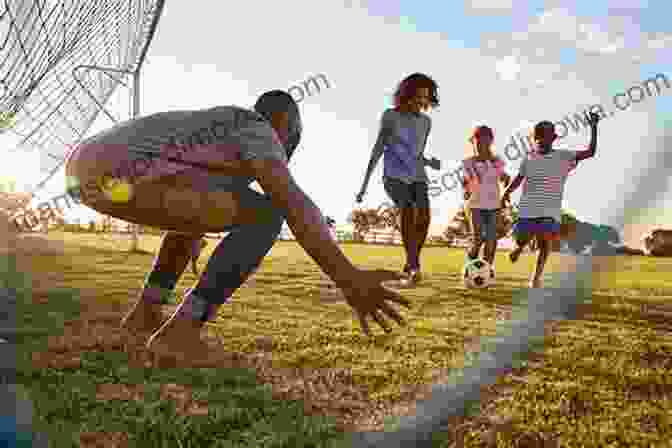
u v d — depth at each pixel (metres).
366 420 1.35
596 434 1.43
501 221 5.12
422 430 1.02
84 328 2.15
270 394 1.66
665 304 3.75
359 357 2.13
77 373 1.68
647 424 1.53
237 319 2.92
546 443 1.36
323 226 1.25
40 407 1.22
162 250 2.26
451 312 3.34
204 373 1.83
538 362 2.06
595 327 2.88
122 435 1.31
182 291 3.85
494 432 1.37
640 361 2.19
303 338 2.46
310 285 4.62
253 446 1.29
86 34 2.95
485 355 0.83
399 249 15.23
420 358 2.10
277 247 11.72
